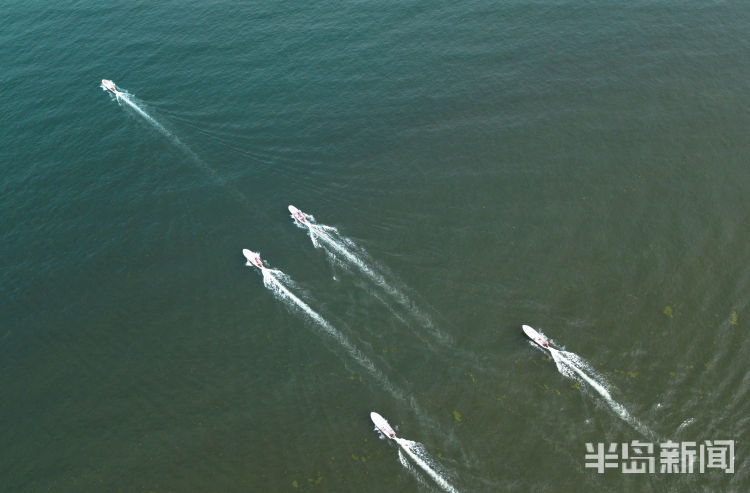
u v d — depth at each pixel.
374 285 89.50
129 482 71.94
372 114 119.94
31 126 124.12
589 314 83.88
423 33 140.38
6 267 97.44
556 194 100.50
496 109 118.31
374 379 78.81
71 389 81.56
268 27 147.00
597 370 77.81
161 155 115.19
